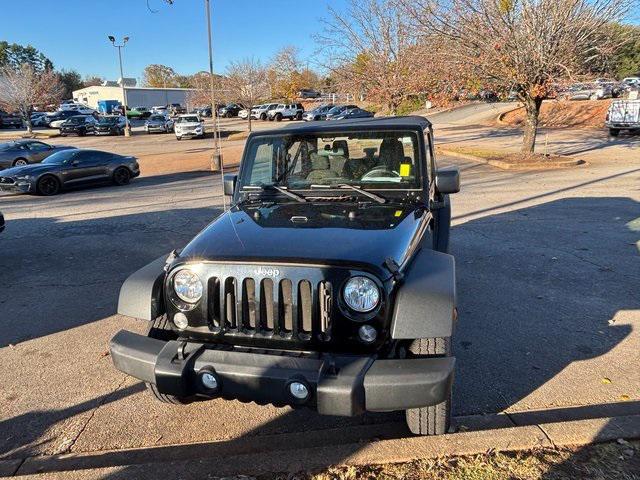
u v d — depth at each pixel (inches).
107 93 3368.6
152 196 566.6
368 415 136.2
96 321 206.2
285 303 109.8
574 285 225.3
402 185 152.3
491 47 601.0
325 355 106.8
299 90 2167.8
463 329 183.6
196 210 462.3
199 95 2223.2
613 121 980.6
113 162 673.6
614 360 158.7
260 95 1659.7
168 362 109.3
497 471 106.0
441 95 700.0
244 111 2253.9
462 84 667.4
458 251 284.4
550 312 196.9
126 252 317.4
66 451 124.2
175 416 137.6
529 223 348.8
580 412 132.6
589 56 628.7
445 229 190.7
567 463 107.7
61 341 187.8
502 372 153.5
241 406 141.7
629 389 142.4
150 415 138.5
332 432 128.3
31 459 121.4
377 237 120.4
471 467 107.5
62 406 144.1
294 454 113.7
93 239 355.3
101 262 295.6
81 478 108.6
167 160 984.3
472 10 617.0
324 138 157.2
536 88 620.1
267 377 103.3
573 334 177.6
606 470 105.3
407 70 876.0
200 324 115.1
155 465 111.8
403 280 110.8
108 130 1747.0
